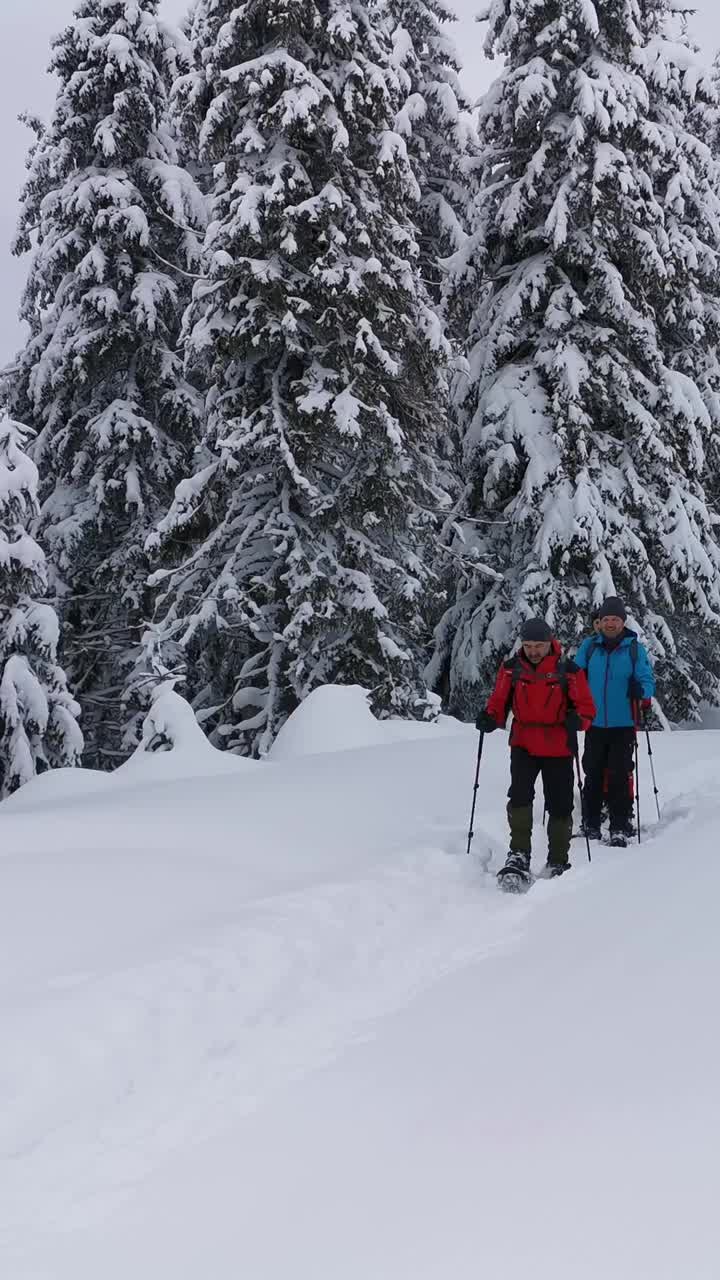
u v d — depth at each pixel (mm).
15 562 13320
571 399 15391
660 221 16188
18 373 19562
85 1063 3004
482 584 17188
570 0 15750
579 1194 1866
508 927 4453
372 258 13539
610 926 3877
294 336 13477
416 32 20234
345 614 13766
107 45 17828
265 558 14375
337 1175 2139
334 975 3871
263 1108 2689
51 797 9102
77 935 4039
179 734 10258
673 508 15961
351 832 6270
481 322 17453
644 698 6492
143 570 17500
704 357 18234
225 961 3703
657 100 17984
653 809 7238
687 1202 1773
